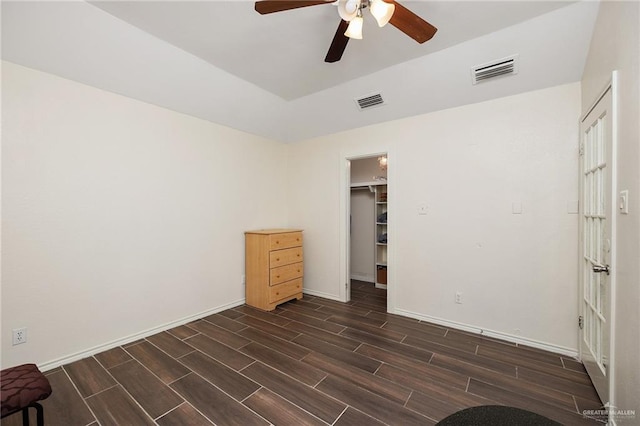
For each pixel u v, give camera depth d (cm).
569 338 223
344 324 288
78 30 185
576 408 161
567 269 223
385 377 194
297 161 409
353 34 163
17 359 191
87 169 223
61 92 209
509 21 194
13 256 190
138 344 244
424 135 293
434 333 265
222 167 330
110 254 236
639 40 118
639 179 119
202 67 248
